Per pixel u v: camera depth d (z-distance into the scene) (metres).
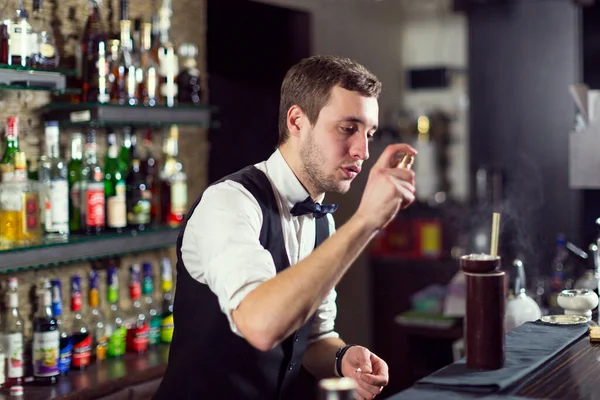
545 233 4.38
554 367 1.50
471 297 1.46
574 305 1.94
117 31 3.05
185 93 3.29
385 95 5.68
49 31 2.70
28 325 2.76
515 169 4.52
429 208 5.31
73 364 2.76
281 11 4.27
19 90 2.71
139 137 3.17
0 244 2.51
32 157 2.80
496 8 4.55
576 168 2.80
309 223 1.95
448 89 5.84
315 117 1.73
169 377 1.85
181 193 3.17
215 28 4.18
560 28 4.40
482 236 4.25
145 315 3.12
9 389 2.53
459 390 1.36
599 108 2.79
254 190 1.78
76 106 2.78
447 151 5.81
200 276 1.75
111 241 2.82
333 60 1.75
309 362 2.03
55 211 2.69
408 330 3.55
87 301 2.98
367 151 1.72
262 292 1.46
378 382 1.84
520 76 4.50
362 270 5.21
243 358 1.79
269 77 4.31
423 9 5.89
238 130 4.28
